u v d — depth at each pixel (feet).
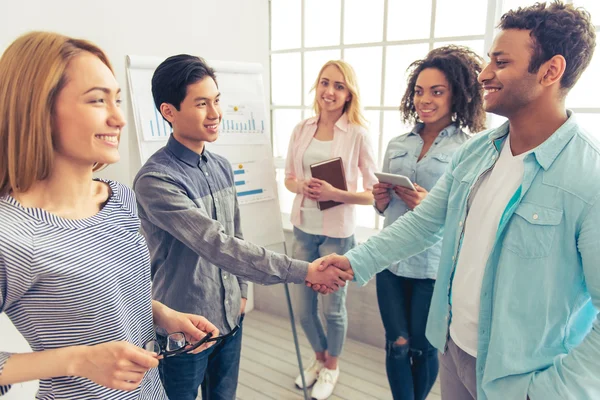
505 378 3.01
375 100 8.20
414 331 5.50
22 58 2.22
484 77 3.04
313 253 7.09
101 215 2.64
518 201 2.92
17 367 2.25
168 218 3.94
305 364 7.86
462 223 3.51
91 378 2.32
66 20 5.92
